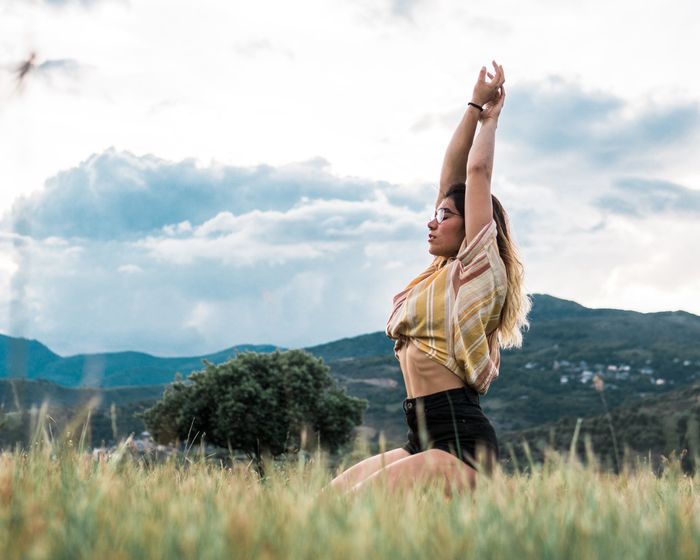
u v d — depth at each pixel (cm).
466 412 370
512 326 413
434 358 377
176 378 3328
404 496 279
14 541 184
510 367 15075
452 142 449
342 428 3516
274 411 3275
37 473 290
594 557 186
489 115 432
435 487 321
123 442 331
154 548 182
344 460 395
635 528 223
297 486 286
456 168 449
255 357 3481
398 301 412
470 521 219
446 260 418
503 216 414
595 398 11556
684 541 207
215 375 3316
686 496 296
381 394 10525
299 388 3447
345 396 3634
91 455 324
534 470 302
